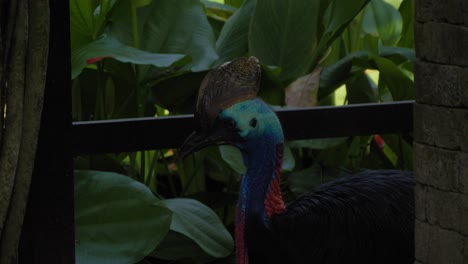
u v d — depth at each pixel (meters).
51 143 3.29
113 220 3.92
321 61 5.34
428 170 2.99
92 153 3.46
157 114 5.48
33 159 3.12
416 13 2.96
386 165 5.32
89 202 3.95
